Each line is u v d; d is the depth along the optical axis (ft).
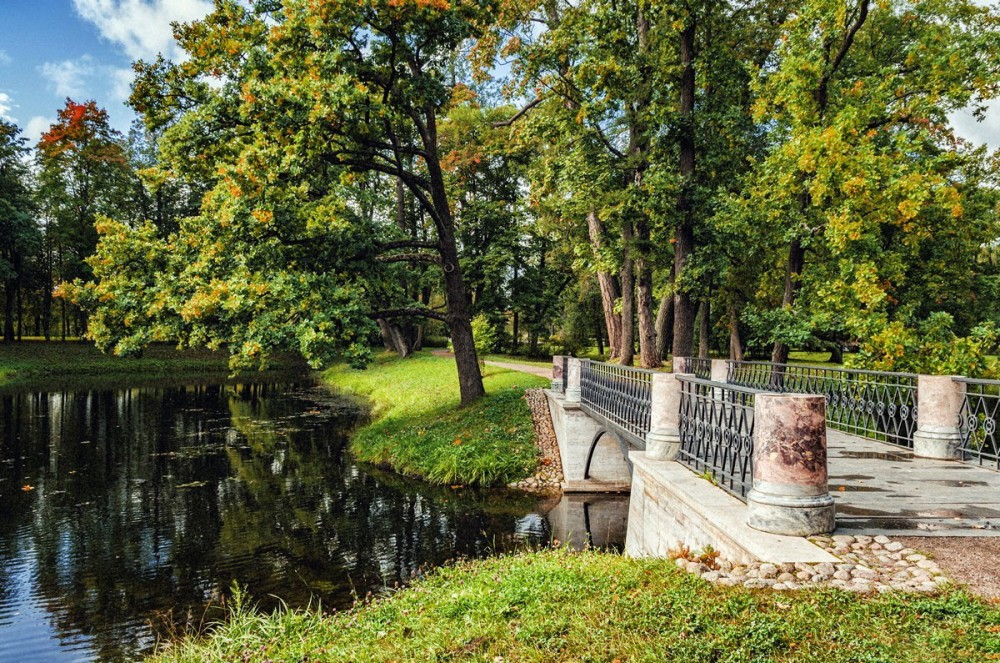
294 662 19.24
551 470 53.98
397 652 17.31
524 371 104.17
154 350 167.84
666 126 58.03
